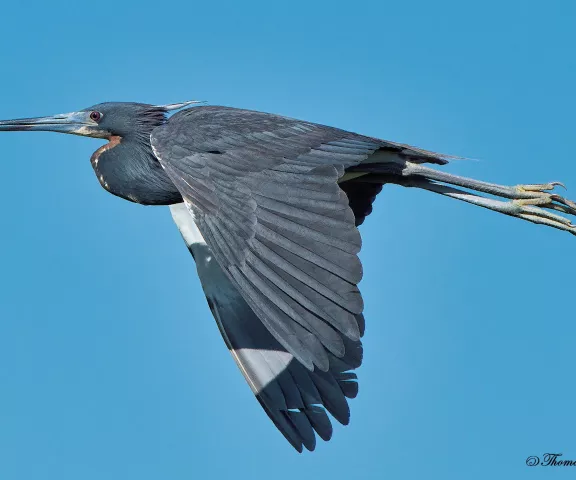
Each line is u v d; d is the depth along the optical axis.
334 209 11.32
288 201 11.58
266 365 14.08
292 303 10.88
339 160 12.30
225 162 12.12
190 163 12.17
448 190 14.49
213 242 11.51
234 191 11.82
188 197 11.89
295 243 11.21
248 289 11.06
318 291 10.88
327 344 10.68
